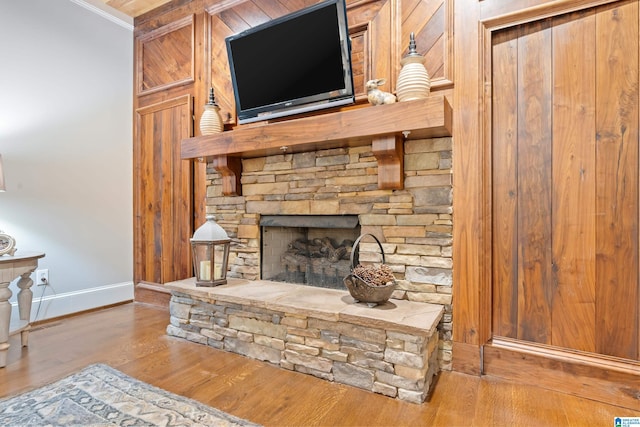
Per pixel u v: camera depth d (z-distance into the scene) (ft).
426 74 6.08
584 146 5.53
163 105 10.37
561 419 4.86
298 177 7.99
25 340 7.40
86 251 10.09
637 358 5.22
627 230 5.27
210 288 7.70
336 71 7.02
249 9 8.81
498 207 6.17
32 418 4.76
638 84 5.16
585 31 5.49
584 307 5.56
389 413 4.99
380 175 6.66
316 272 8.50
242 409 5.07
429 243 6.50
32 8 9.00
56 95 9.47
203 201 9.76
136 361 6.71
